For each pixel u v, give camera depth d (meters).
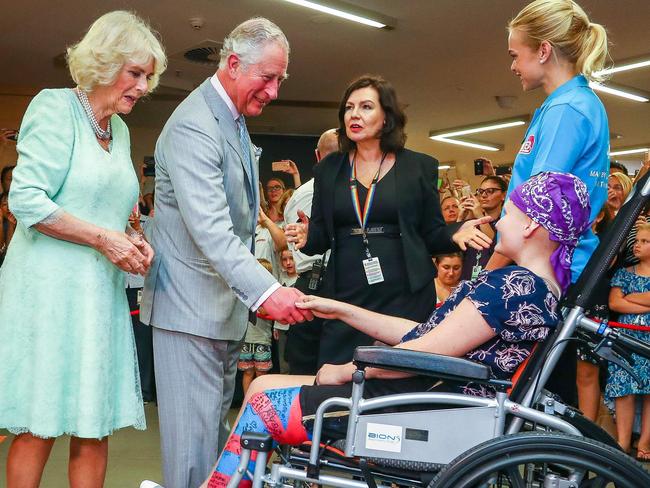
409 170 2.63
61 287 2.08
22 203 2.02
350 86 2.68
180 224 2.20
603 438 1.82
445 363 1.64
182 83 9.45
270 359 5.34
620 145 13.88
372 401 1.67
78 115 2.15
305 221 3.06
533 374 1.74
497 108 11.12
